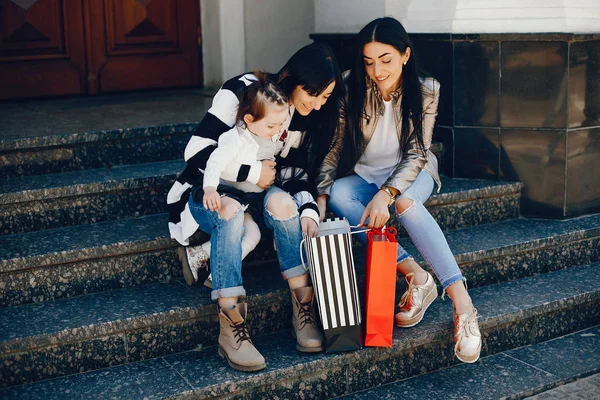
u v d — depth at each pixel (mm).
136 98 4828
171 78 5141
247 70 4867
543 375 3100
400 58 3008
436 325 3125
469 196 3770
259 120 2785
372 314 2902
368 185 3299
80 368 2816
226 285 2820
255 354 2789
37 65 4730
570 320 3473
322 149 3135
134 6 4934
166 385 2703
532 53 3781
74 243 3092
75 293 3064
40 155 3523
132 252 3123
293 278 2949
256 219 3164
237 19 4773
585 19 3758
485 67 3869
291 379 2857
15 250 3016
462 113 3973
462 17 3859
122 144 3717
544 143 3869
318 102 2865
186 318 2932
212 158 2789
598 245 3865
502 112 3895
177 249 3178
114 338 2848
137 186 3420
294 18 4945
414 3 4066
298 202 3031
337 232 2914
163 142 3826
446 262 3047
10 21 4609
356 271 3359
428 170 3236
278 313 3121
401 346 2998
